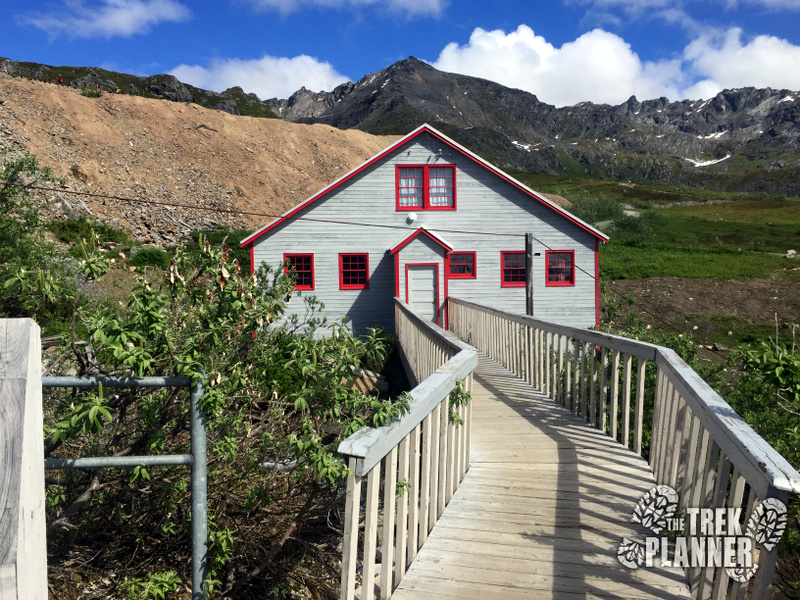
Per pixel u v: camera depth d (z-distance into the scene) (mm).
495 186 20906
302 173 49531
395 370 14758
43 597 1946
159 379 2895
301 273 20438
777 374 3305
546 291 20906
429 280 20078
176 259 4035
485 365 11797
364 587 2850
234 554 4457
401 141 20516
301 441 3637
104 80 96062
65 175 31734
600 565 3471
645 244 44125
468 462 5281
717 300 29000
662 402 4754
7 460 1835
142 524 4590
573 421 6938
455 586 3287
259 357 4309
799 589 2793
